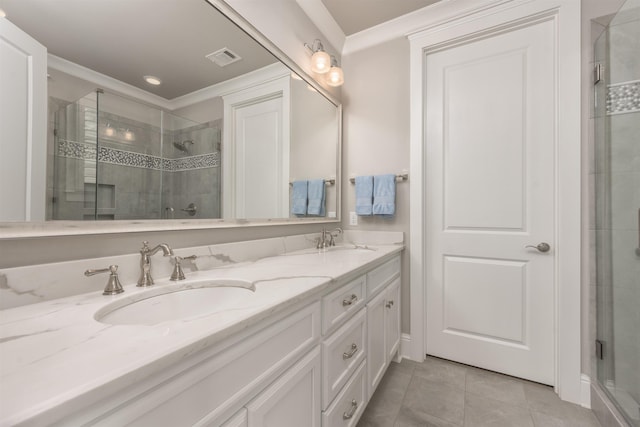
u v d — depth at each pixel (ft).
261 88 4.49
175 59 3.30
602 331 4.44
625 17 4.26
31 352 1.41
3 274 2.04
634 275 4.11
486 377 5.38
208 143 3.71
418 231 6.07
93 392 1.12
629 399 3.97
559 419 4.29
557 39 4.92
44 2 2.29
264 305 2.14
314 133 5.89
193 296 2.93
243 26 4.09
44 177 2.27
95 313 2.02
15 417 0.94
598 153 4.55
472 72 5.76
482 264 5.67
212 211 3.76
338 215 6.80
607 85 4.43
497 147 5.54
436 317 6.10
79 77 2.50
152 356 1.37
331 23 6.18
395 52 6.43
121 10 2.82
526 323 5.29
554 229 5.04
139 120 2.96
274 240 4.78
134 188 2.91
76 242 2.49
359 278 3.98
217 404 1.76
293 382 2.47
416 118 6.09
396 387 5.08
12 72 2.10
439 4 5.67
